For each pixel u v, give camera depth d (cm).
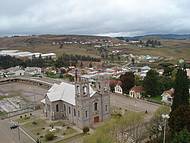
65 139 9956
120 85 16862
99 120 11512
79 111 10938
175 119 8450
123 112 12731
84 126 10875
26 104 15412
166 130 8869
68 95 12081
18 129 10962
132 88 16200
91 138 7831
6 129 11375
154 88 15575
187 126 8269
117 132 8644
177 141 7700
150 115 11888
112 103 14562
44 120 12219
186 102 10325
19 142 9919
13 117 12988
